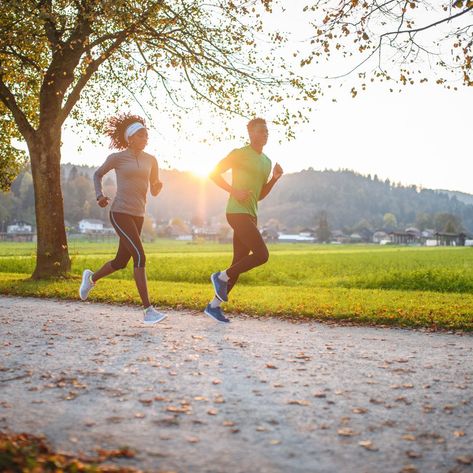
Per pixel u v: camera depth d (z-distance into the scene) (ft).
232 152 23.58
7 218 497.46
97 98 59.00
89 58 45.47
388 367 17.29
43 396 13.71
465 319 26.03
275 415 12.44
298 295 38.14
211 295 36.06
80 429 11.39
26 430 11.29
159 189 25.35
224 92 50.83
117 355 18.30
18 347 19.62
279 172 24.36
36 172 48.67
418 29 25.55
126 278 72.79
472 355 19.34
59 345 19.97
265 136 23.70
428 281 61.46
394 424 12.01
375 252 213.66
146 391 14.16
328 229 640.58
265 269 90.74
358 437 11.21
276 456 10.12
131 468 9.28
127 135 23.86
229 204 24.03
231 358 18.03
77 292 37.11
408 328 25.43
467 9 24.11
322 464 9.82
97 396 13.73
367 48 27.12
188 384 14.83
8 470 8.77
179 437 10.99
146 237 479.41
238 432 11.32
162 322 25.76
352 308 30.01
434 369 17.13
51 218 48.70
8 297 37.32
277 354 18.84
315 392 14.28
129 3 41.81
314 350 19.74
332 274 88.02
